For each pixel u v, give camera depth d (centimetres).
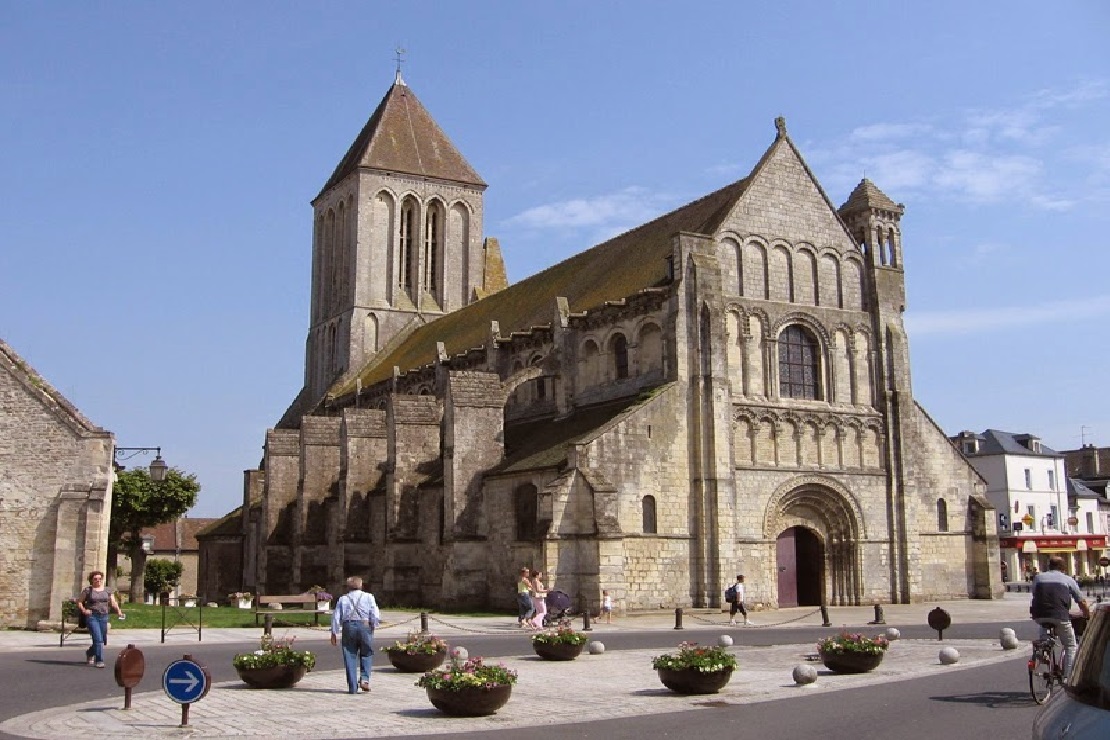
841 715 2175
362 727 2100
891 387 6550
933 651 3556
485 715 2233
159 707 2352
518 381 6494
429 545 6631
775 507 6016
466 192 10975
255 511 9569
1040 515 11162
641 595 5494
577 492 5462
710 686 2542
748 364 6088
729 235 6181
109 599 3206
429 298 10744
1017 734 1917
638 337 6188
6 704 2405
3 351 4728
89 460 4581
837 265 6575
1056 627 2331
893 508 6431
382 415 7519
